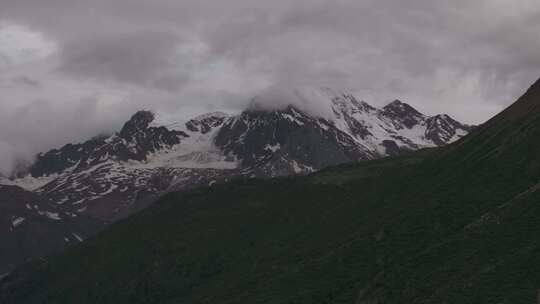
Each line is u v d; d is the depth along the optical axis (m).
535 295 164.88
